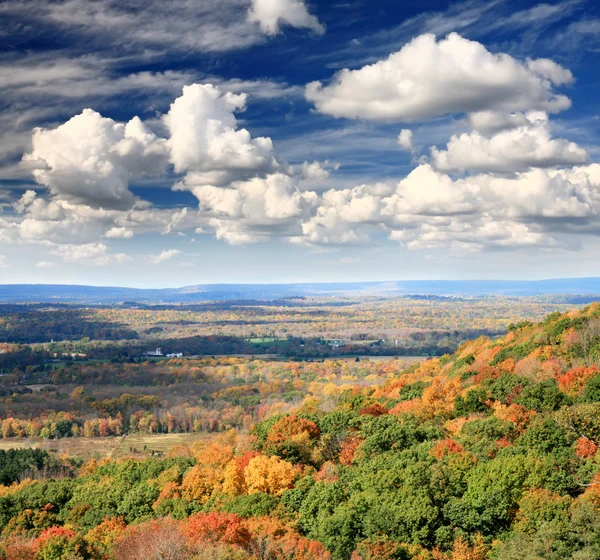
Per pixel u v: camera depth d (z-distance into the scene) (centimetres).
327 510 7188
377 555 6197
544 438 8000
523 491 6856
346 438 10181
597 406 8306
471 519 6606
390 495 7144
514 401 10188
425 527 6581
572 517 6119
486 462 7619
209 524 6694
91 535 8075
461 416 10681
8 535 8681
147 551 6184
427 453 8312
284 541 6525
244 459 9450
